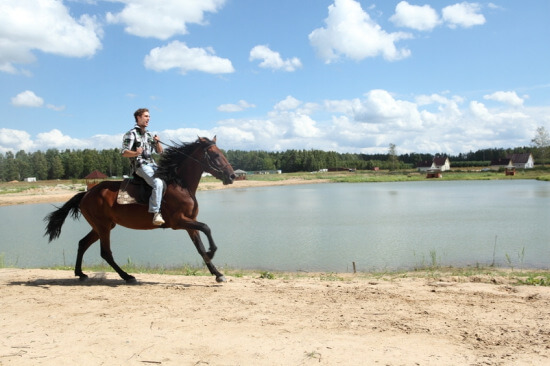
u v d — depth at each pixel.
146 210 7.70
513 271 11.34
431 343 4.51
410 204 37.94
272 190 75.31
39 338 4.93
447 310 5.75
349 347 4.40
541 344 4.41
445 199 42.72
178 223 7.69
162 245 19.48
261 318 5.51
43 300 6.79
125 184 7.79
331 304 6.21
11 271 10.34
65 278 9.10
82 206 8.27
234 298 6.70
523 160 150.00
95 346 4.62
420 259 14.59
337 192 61.91
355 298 6.58
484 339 4.60
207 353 4.35
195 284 8.16
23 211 41.41
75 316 5.83
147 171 7.53
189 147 7.83
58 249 19.23
